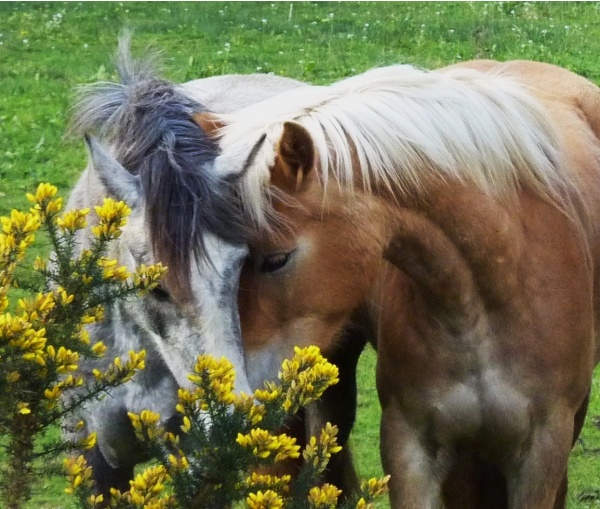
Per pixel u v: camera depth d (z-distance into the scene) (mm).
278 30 24172
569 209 6250
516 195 6012
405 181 5539
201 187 5152
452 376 6094
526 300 5980
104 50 22281
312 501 4297
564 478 7430
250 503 4070
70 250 4238
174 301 5152
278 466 7172
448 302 5883
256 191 5188
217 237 5133
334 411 7750
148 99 5828
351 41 22953
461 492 7152
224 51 21750
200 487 4137
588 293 6277
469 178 5719
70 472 4289
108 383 4332
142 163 5465
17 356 3910
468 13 26406
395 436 6340
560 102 7422
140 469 8930
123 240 5336
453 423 6195
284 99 5699
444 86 5820
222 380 4223
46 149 16203
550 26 24547
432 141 5574
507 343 6016
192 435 4207
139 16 25750
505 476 6473
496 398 6082
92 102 6492
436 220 5688
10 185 14914
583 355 6246
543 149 6180
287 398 4258
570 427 6320
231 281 5168
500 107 5977
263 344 5426
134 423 4363
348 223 5418
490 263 5816
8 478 4148
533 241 6027
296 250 5328
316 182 5332
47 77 20172
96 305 4273
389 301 6242
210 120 5727
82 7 26641
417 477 6305
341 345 6980
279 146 5188
